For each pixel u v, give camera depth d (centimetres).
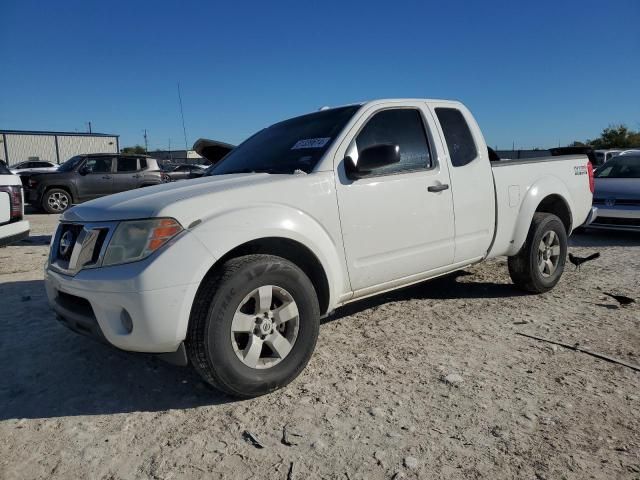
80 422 291
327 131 385
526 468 238
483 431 269
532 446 255
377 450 255
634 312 462
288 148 398
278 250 341
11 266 726
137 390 330
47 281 343
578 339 396
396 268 390
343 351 382
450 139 437
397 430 272
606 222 896
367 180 370
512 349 379
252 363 305
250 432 274
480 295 526
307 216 335
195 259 283
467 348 383
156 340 279
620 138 4803
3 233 662
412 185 394
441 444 259
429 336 409
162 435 275
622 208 879
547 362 354
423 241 404
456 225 428
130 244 287
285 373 317
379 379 333
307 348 328
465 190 433
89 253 301
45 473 244
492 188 457
